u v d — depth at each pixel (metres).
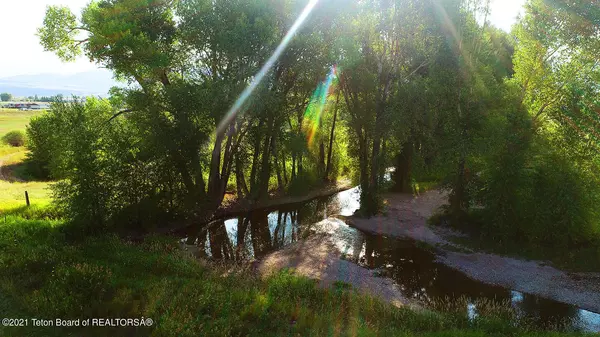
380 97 29.08
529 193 22.14
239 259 21.33
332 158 43.34
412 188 38.62
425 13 25.91
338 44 26.78
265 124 30.19
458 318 14.39
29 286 13.94
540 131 25.36
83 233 21.52
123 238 22.83
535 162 22.84
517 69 27.97
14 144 56.72
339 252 22.75
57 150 23.34
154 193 25.66
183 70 26.45
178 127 24.80
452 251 22.81
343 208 33.09
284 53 26.12
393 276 19.45
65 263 16.28
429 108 25.94
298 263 20.86
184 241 24.09
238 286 16.30
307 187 36.78
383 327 13.20
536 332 13.22
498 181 22.88
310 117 36.19
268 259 21.39
